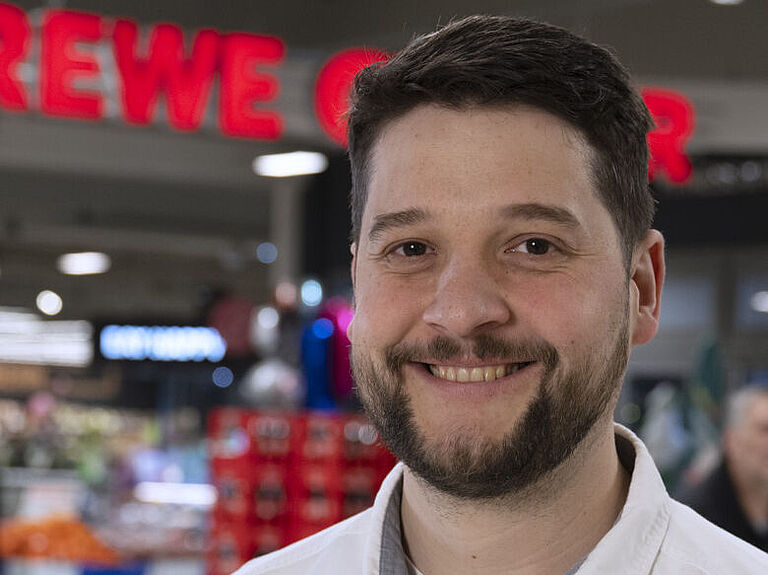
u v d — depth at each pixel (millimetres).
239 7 8086
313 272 9141
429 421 1130
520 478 1111
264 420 5172
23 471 10383
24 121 8070
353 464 4973
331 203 9094
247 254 15102
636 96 1201
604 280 1139
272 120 6273
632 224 1196
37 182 11453
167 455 10500
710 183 8617
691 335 9094
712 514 3377
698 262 8977
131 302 19297
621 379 1185
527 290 1109
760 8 7688
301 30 8273
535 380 1107
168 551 6250
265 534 5109
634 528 1174
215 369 13766
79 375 19000
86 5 7664
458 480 1116
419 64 1144
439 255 1146
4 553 5984
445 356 1117
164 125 6379
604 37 7609
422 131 1137
